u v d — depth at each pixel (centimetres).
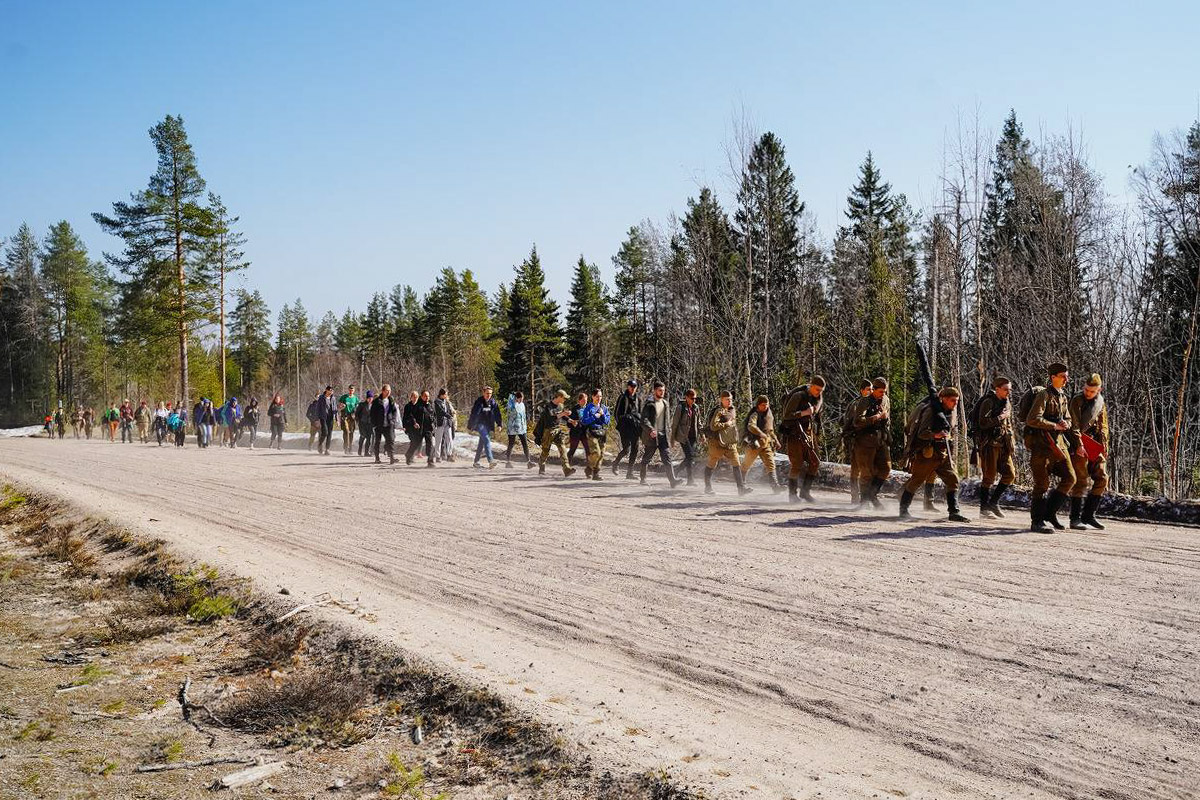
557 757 416
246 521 1131
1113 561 773
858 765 391
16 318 8075
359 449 2403
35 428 5975
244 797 417
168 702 548
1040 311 2381
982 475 1076
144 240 4747
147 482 1638
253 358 10106
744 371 2973
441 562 850
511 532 1003
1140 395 2202
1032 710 444
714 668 527
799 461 1219
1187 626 566
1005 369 2492
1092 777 373
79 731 503
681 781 375
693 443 1475
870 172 5331
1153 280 2272
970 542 884
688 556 836
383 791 416
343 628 624
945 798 358
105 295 8306
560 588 732
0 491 1566
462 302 8000
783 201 3981
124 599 811
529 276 6475
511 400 1941
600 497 1318
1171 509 1026
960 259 2866
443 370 7731
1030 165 2778
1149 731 414
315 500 1338
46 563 1001
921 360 1071
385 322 10181
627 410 1634
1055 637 552
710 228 3534
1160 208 2395
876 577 727
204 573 823
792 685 493
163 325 4891
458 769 431
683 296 3347
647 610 656
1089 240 2456
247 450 2894
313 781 434
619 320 6116
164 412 3575
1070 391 2248
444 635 602
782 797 357
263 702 518
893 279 3950
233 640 666
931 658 526
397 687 532
